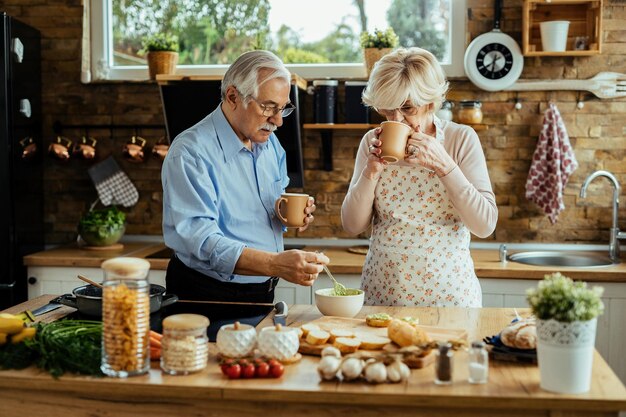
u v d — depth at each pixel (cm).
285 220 224
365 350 168
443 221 234
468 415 146
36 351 164
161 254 370
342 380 152
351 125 362
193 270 227
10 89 357
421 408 147
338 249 377
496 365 162
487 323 196
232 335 162
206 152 218
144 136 400
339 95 386
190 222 205
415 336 165
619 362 320
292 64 399
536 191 369
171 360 156
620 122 371
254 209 230
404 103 215
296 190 391
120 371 154
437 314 206
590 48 358
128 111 400
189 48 407
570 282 148
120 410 155
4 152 355
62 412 157
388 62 215
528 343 164
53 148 388
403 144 205
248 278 229
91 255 358
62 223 408
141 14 407
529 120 376
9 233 355
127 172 403
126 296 154
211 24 404
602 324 320
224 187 222
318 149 388
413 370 160
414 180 232
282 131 353
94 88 400
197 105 354
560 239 378
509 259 351
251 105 213
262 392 147
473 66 368
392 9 390
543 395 143
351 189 239
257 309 213
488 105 378
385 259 236
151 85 397
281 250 238
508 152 378
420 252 232
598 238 375
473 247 381
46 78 401
